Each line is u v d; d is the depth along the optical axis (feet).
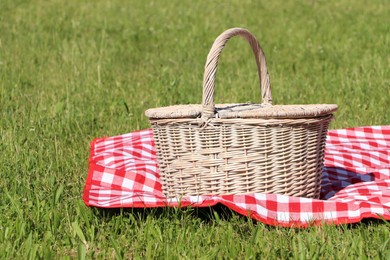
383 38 34.73
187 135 13.91
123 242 12.37
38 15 43.75
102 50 32.53
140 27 39.81
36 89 25.89
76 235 12.56
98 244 12.25
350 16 43.55
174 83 25.25
